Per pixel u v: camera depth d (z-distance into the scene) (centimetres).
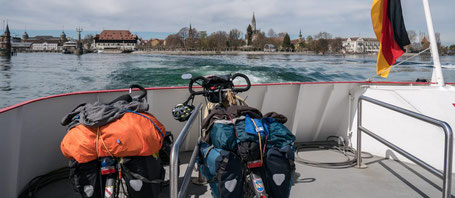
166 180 323
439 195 307
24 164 300
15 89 3800
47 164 333
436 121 228
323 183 334
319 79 3447
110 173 205
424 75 3475
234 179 192
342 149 450
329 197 302
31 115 308
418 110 377
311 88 452
